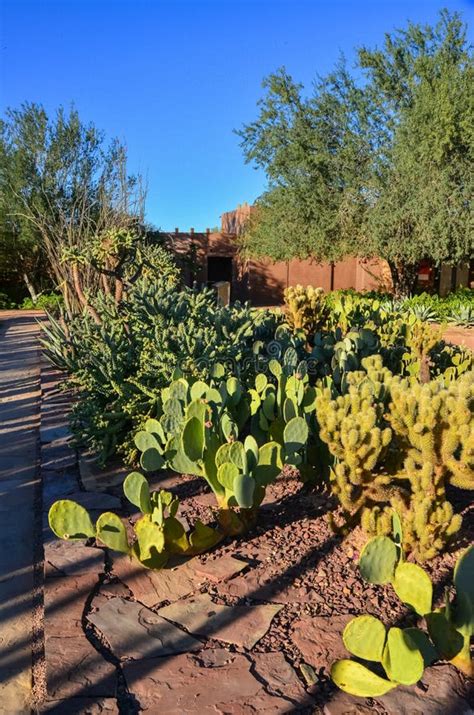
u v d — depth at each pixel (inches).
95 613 107.5
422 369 214.5
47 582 118.3
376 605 108.0
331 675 85.7
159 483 170.6
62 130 802.8
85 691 87.9
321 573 118.3
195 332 202.8
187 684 88.9
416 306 661.9
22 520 152.9
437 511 114.8
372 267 1133.1
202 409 128.5
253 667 92.4
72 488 169.0
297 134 718.5
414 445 114.8
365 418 112.5
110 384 191.5
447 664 92.7
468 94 605.3
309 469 150.6
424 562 119.0
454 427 108.0
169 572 121.2
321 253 785.6
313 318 293.0
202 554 127.6
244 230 1050.1
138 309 229.9
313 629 101.3
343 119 698.8
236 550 128.6
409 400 109.3
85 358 228.8
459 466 110.8
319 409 119.1
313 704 84.8
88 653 96.2
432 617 90.7
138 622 104.4
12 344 533.6
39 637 105.7
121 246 259.9
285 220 767.1
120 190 502.6
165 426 141.5
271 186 778.8
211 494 160.6
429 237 637.3
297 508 148.8
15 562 131.7
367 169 709.9
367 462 114.7
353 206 711.1
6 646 103.3
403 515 119.3
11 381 349.1
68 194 697.6
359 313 312.3
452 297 752.3
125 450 183.0
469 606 88.1
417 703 84.8
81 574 121.2
